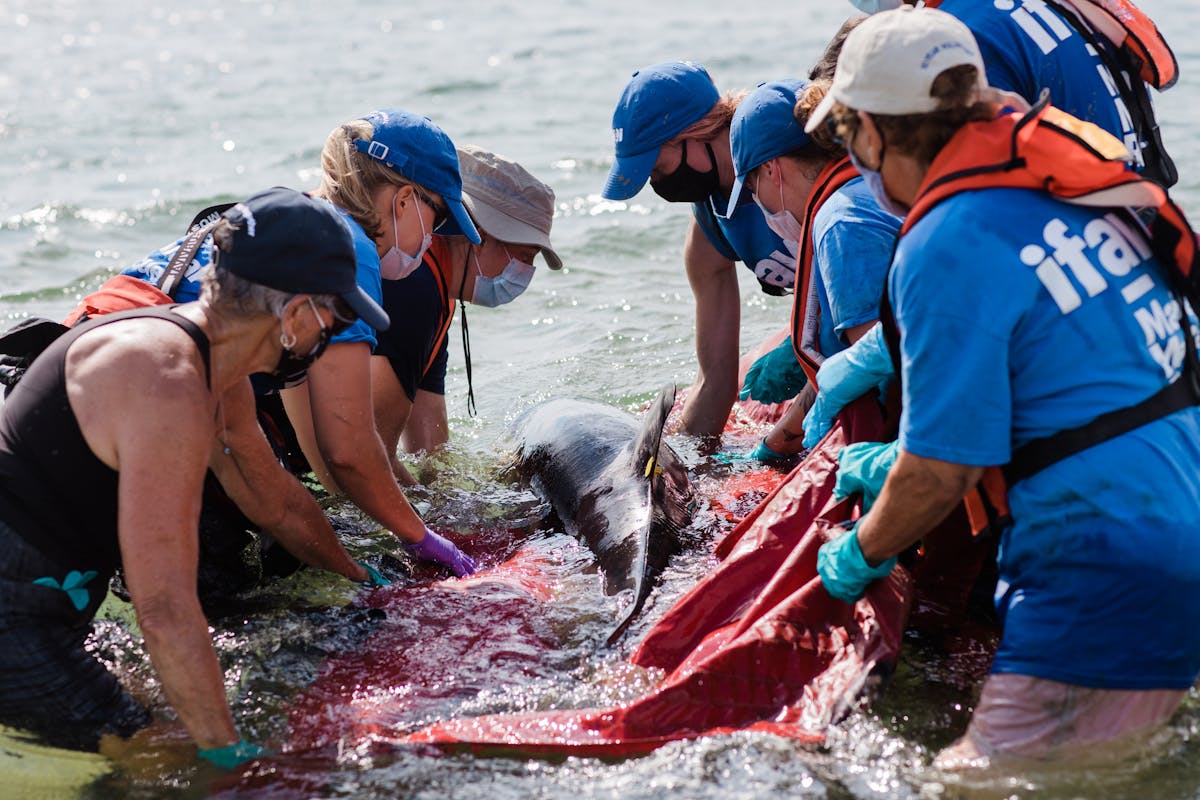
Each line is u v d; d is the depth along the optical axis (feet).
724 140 15.60
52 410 10.44
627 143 15.60
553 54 49.70
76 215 29.07
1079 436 9.57
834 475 12.21
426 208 13.74
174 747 10.82
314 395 13.05
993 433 9.47
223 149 35.78
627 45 50.70
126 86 46.06
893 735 10.58
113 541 10.97
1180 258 9.87
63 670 10.89
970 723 10.37
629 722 10.74
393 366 15.23
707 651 11.30
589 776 10.25
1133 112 13.21
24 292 23.73
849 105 9.73
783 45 47.91
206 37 59.00
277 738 11.00
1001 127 9.54
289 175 32.58
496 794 10.08
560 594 13.19
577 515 14.56
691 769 10.22
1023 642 9.96
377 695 11.61
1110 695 9.82
